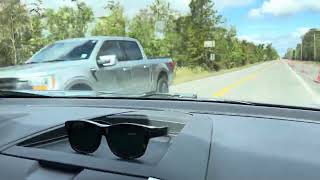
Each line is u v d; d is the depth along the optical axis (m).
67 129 2.29
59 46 9.80
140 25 36.47
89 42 9.64
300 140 2.35
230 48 65.94
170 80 12.25
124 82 9.88
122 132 2.11
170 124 2.80
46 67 8.33
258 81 22.67
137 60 10.69
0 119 2.96
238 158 2.06
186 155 2.06
